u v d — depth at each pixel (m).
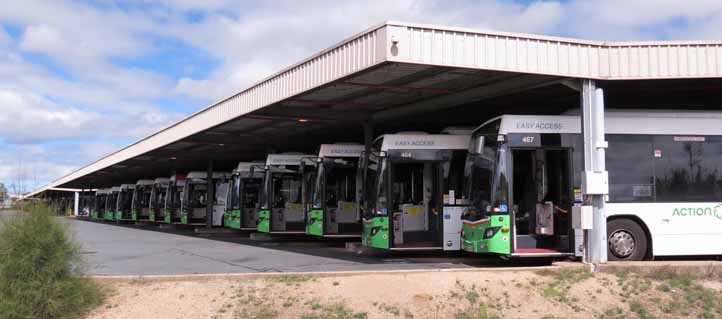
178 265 15.67
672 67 13.57
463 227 15.03
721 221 14.41
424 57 12.38
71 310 10.04
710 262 12.94
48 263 9.93
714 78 13.87
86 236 29.98
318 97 17.03
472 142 14.94
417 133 16.94
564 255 13.75
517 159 14.69
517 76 13.89
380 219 16.64
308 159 23.62
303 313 9.96
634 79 13.68
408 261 16.09
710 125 14.76
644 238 14.20
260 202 26.02
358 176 21.17
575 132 14.25
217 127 23.25
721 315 10.40
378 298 10.50
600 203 13.34
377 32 12.51
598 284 11.55
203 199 38.03
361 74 13.45
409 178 17.16
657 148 14.49
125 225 46.69
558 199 14.37
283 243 24.14
